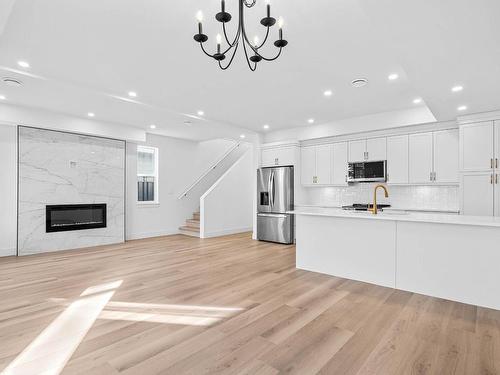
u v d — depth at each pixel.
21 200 4.91
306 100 4.25
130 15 2.21
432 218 3.07
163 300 2.91
